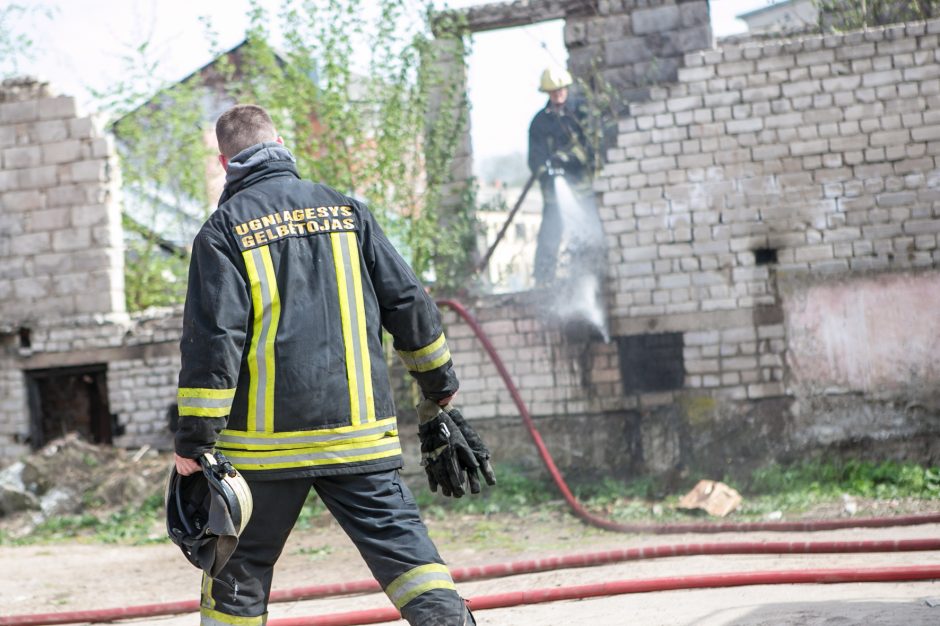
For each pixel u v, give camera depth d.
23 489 9.98
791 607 4.07
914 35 8.66
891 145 8.70
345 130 9.49
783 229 8.89
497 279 10.27
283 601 5.68
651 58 9.57
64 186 11.06
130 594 6.50
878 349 8.65
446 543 7.68
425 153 9.69
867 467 8.45
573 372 9.36
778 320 8.86
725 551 5.74
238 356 2.80
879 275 8.67
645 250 9.20
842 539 6.50
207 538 2.81
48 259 11.09
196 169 12.41
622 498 8.56
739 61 9.00
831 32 10.04
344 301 2.96
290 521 2.93
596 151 9.35
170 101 12.45
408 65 9.45
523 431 9.48
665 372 9.17
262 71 10.00
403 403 9.74
